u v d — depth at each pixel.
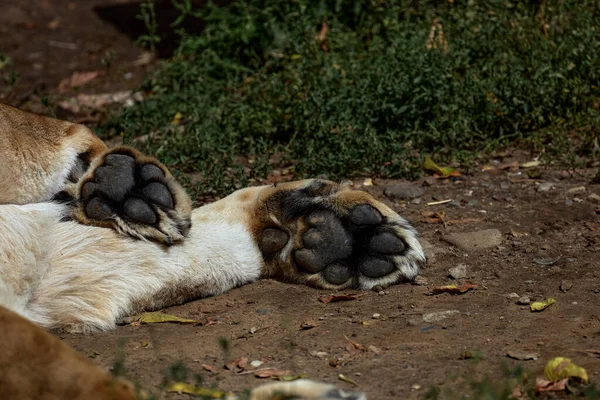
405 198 9.55
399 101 10.87
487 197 9.45
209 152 10.43
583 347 6.04
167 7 18.75
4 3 19.69
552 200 9.24
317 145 10.43
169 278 7.18
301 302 7.22
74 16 18.86
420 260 7.45
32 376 4.57
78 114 13.29
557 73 10.89
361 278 7.39
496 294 7.20
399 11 13.13
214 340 6.48
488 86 10.95
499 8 12.22
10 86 14.05
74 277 6.76
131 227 7.01
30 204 6.80
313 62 11.90
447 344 6.22
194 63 13.56
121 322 6.97
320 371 5.85
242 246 7.59
